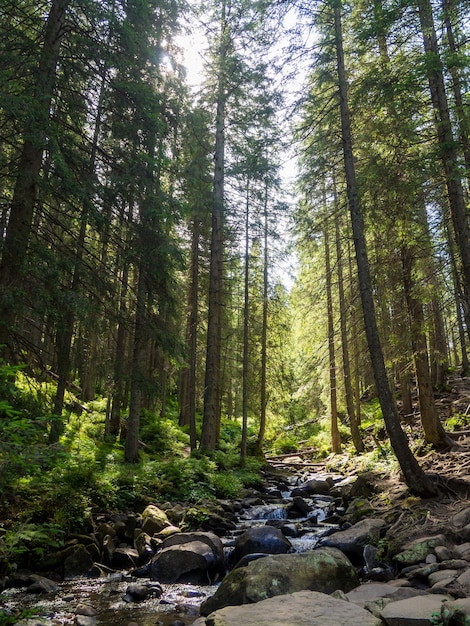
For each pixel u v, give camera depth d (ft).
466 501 30.30
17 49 29.48
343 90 37.73
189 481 44.14
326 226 43.04
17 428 15.44
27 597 23.36
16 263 28.12
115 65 33.30
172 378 95.76
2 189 38.99
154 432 64.13
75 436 48.06
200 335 75.66
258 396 80.59
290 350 90.38
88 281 34.68
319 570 22.45
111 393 42.96
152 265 36.60
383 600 18.75
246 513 42.80
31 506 28.78
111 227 35.88
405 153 37.24
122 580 26.84
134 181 33.88
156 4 40.93
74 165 32.42
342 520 36.50
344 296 65.05
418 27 35.83
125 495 36.35
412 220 39.01
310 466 72.43
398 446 33.17
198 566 27.45
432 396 44.93
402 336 44.80
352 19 39.50
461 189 34.19
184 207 37.58
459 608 15.35
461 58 30.66
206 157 65.62
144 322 38.24
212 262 61.98
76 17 34.04
